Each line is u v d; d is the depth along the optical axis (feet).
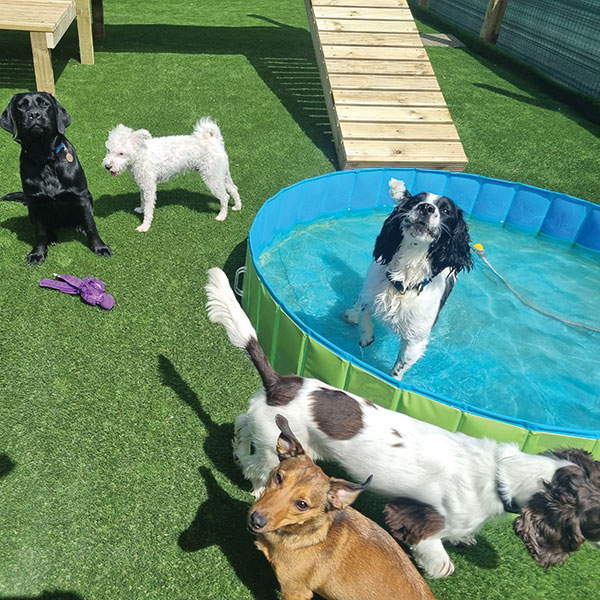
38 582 3.53
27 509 3.90
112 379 4.91
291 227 7.59
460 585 3.83
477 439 3.69
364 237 7.72
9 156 8.00
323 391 3.76
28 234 6.57
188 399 4.84
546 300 6.87
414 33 10.34
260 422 3.79
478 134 10.48
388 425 3.67
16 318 5.36
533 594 3.83
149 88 10.72
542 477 3.31
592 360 6.04
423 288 5.14
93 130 8.99
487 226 8.28
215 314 3.87
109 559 3.69
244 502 4.15
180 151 6.72
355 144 8.67
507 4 14.73
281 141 9.57
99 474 4.17
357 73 9.62
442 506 3.57
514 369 5.82
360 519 3.43
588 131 11.09
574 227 7.91
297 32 15.17
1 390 4.66
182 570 3.68
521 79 13.52
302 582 3.29
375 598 3.13
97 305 5.62
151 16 15.21
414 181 8.16
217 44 13.47
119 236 6.77
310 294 6.54
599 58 11.91
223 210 7.32
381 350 6.00
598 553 4.13
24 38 12.71
